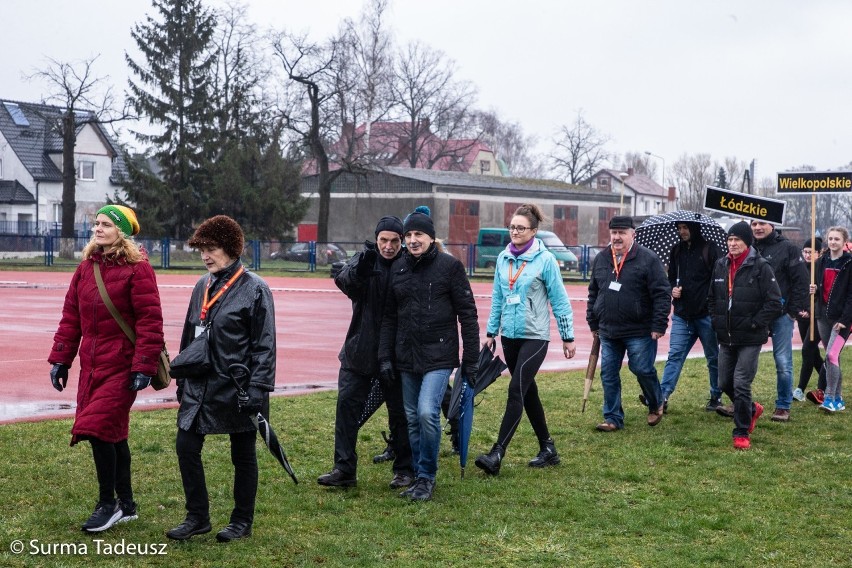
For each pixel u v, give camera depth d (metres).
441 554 5.70
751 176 67.69
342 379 7.15
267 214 52.19
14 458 7.61
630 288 9.18
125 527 6.07
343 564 5.51
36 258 49.31
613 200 73.88
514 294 7.83
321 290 33.50
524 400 7.92
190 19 52.16
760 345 8.84
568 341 7.93
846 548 5.92
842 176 11.13
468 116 88.44
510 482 7.39
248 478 5.95
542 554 5.71
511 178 72.44
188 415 5.73
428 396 6.89
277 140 52.34
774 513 6.63
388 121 73.12
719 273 9.00
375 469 7.81
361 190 63.62
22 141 65.31
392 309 7.07
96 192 67.50
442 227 61.00
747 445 8.69
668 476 7.63
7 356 14.37
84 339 5.95
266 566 5.45
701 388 12.12
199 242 5.80
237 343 5.76
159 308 5.91
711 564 5.59
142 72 52.28
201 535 5.98
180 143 52.44
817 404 10.86
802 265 10.05
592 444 8.80
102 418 5.82
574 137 99.19
